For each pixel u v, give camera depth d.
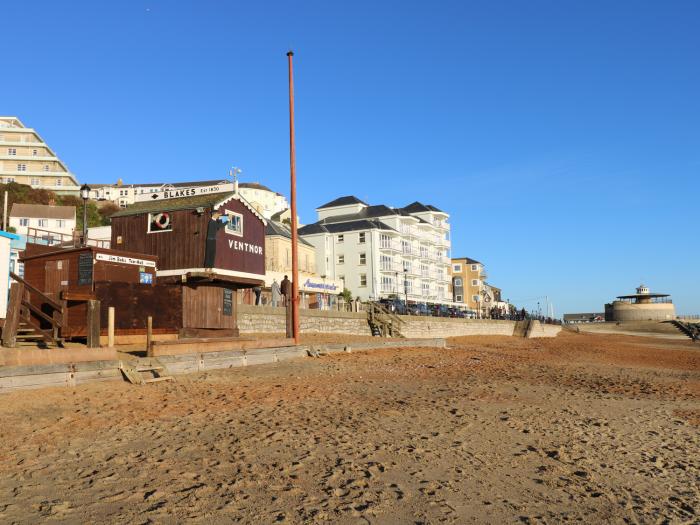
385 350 24.66
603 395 14.65
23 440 7.45
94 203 100.62
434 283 89.06
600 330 116.31
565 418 10.85
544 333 72.38
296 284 20.25
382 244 72.31
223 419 9.20
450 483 6.30
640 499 6.08
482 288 107.81
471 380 16.16
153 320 16.94
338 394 12.38
